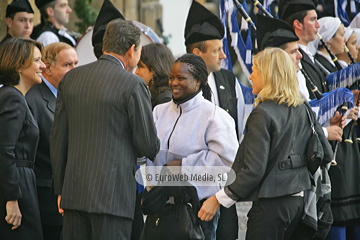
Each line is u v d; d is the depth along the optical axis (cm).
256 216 1467
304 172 1472
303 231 1545
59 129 1488
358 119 2216
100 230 1419
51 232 1747
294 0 2108
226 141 1444
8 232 1588
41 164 1717
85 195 1413
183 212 1439
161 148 1477
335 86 2070
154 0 3750
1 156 1548
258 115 1459
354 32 2447
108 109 1421
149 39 2455
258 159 1426
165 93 1716
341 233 2044
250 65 2131
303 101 1527
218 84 1917
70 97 1462
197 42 1894
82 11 3156
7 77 1634
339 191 2025
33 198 1622
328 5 2469
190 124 1466
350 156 2056
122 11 3681
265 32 1914
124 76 1442
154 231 1453
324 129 1823
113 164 1416
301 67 1939
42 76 1761
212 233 1512
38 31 2694
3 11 2748
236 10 2136
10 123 1558
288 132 1463
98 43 1928
